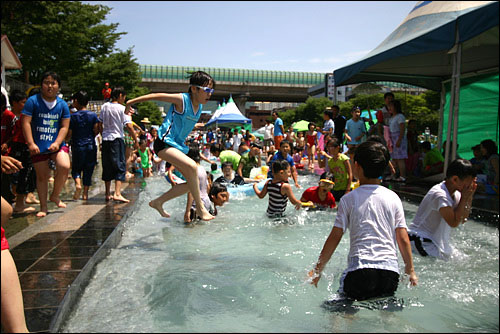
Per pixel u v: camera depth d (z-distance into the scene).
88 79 30.91
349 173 6.51
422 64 9.48
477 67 10.09
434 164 8.85
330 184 5.70
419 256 3.54
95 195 6.74
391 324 2.24
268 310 2.44
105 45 29.22
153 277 3.02
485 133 10.54
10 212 2.01
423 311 2.42
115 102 6.11
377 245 2.66
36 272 2.83
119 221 4.57
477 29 5.59
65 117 4.96
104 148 6.04
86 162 6.14
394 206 2.76
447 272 3.13
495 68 9.88
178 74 72.94
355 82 10.76
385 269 2.59
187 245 4.02
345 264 3.37
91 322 2.28
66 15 22.52
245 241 4.20
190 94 4.02
